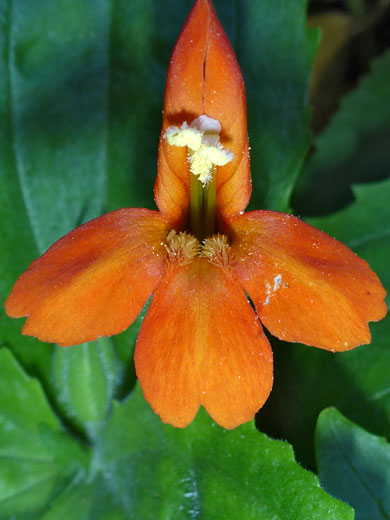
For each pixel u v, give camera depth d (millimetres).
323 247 55
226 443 62
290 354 74
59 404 72
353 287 54
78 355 65
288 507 58
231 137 56
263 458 60
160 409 53
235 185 58
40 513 70
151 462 66
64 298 53
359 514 62
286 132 75
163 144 56
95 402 69
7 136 75
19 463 71
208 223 60
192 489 63
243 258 57
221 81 54
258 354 54
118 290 55
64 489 70
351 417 68
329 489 63
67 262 54
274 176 74
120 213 58
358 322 53
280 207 73
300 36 74
